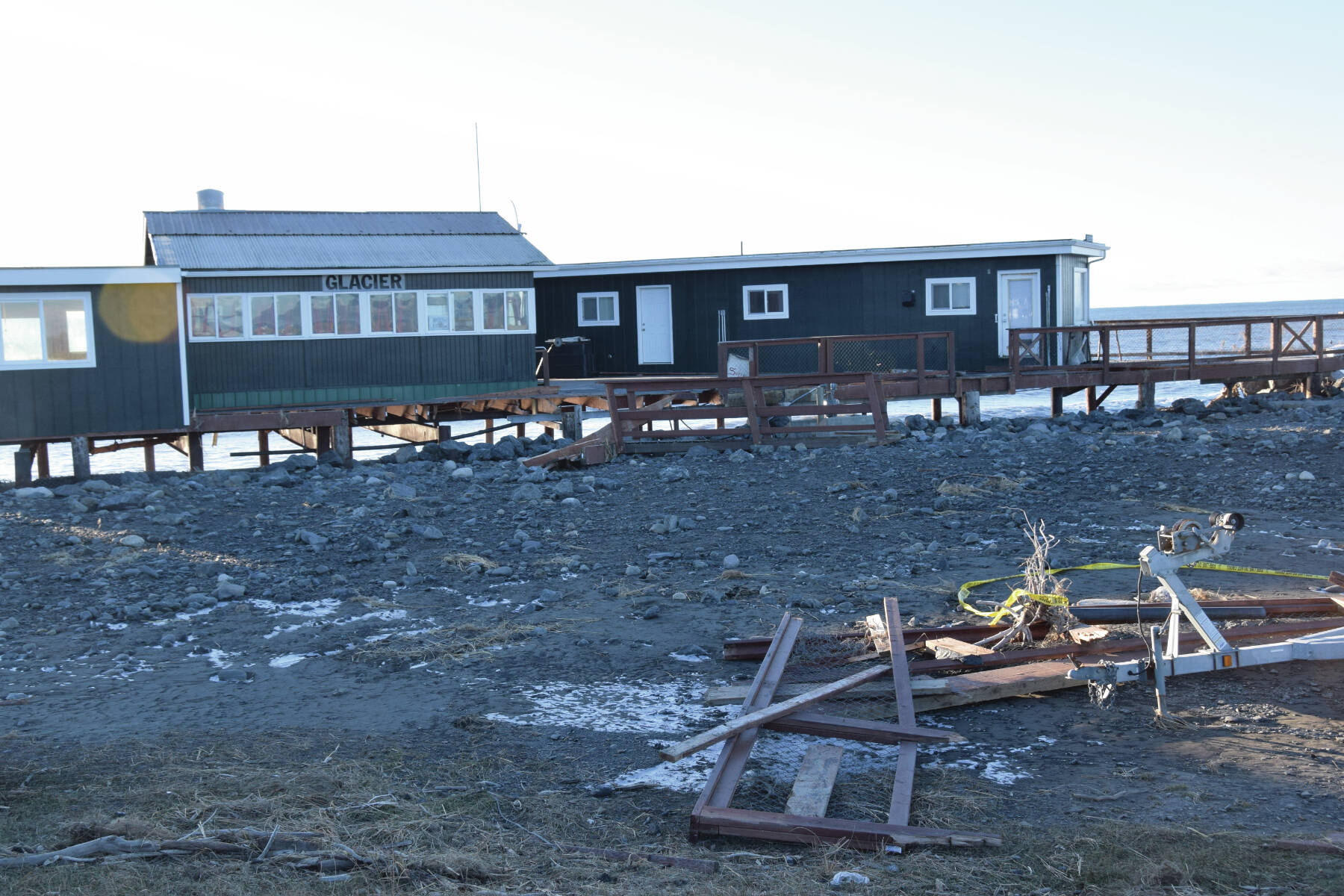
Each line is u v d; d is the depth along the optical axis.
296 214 26.78
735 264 27.41
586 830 4.99
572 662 7.59
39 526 13.40
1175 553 6.25
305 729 6.41
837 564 10.16
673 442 18.77
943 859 4.57
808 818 4.86
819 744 5.96
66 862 4.44
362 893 4.19
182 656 7.98
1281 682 6.64
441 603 9.35
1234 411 22.23
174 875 4.30
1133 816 4.96
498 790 5.46
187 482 17.62
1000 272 25.67
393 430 28.50
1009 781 5.45
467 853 4.58
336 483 16.80
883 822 4.97
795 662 7.21
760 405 18.72
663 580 9.83
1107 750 5.80
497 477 16.62
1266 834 4.71
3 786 5.48
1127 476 14.44
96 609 9.30
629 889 4.23
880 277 26.50
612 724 6.42
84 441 19.41
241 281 22.56
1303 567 9.28
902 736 5.90
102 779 5.57
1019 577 9.32
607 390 18.70
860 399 20.45
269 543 12.05
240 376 22.69
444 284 23.92
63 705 6.90
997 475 14.77
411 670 7.54
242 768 5.71
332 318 23.17
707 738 5.57
